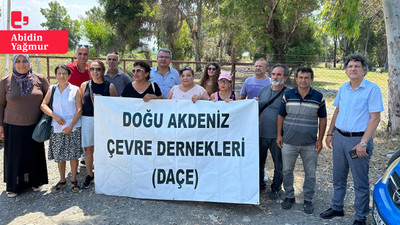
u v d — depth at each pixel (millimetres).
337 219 3863
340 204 3865
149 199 4379
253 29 21156
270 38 21219
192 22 32531
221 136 4270
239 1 20266
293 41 22031
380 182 3496
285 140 3984
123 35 31062
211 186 4246
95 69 4430
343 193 3857
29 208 4172
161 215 3963
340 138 3670
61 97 4324
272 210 4137
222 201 4184
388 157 6047
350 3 8219
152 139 4359
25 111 4320
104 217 3895
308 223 3783
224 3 26234
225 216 3977
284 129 3982
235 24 26812
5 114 4348
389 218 2959
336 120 3746
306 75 3686
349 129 3549
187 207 4188
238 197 4148
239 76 23109
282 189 4812
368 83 3461
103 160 4445
